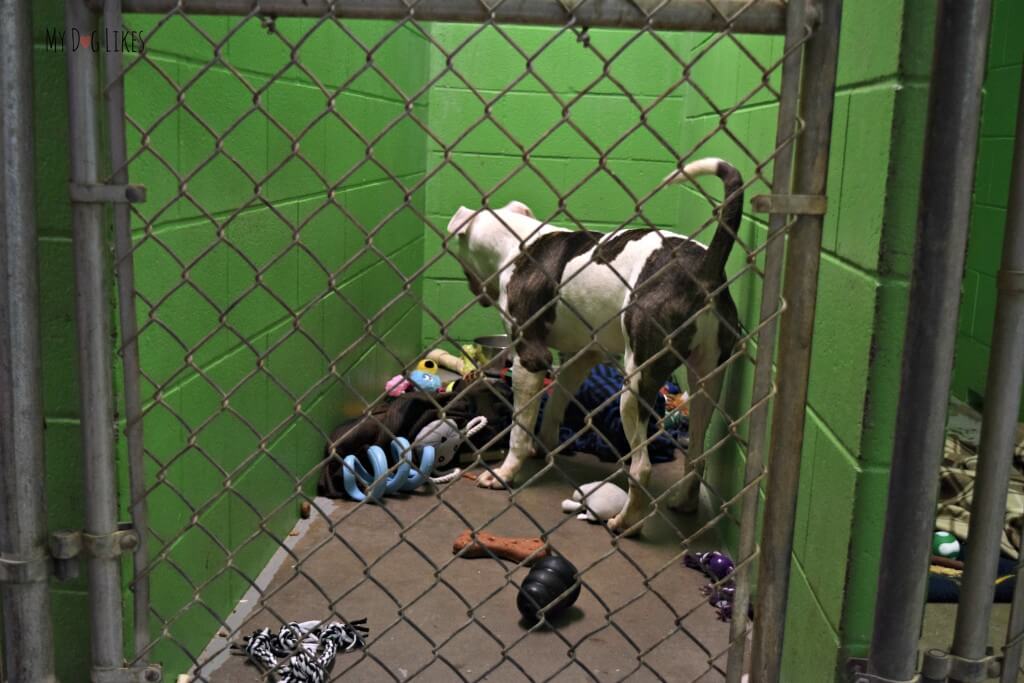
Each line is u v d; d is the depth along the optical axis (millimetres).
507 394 3410
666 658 1999
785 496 1123
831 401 1634
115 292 1460
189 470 1840
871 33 1483
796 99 1035
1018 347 1130
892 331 1413
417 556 2508
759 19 1025
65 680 1509
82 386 1125
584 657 1991
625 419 2561
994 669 1217
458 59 4348
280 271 2398
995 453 1152
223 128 1932
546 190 4434
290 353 2545
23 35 1068
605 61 1031
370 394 3613
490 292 3160
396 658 1959
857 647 1498
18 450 1123
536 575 2133
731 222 2162
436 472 3107
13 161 1079
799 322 1080
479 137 4406
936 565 2328
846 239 1587
